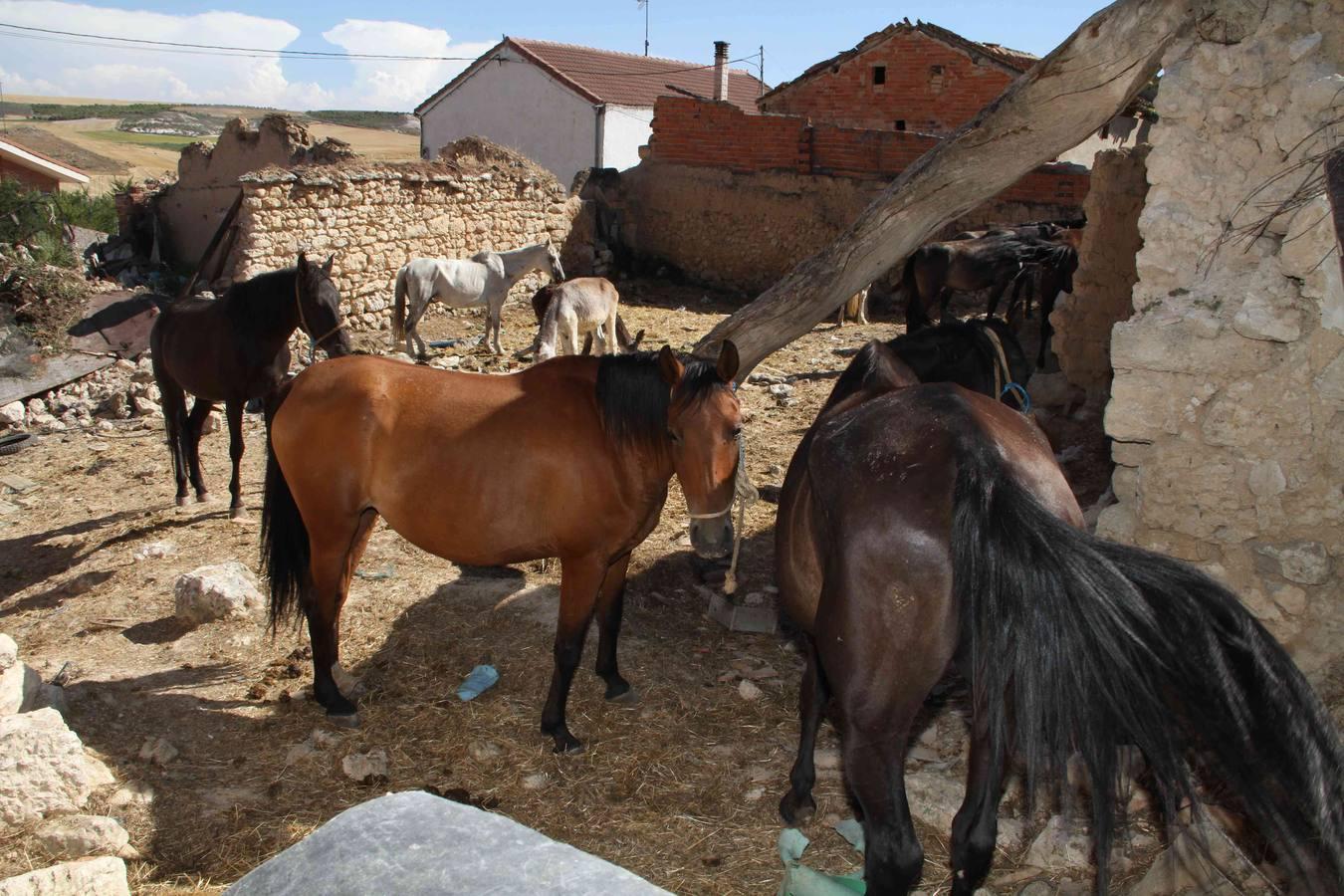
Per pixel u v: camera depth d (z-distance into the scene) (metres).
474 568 6.26
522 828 1.04
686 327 15.55
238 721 4.60
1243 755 2.28
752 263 19.22
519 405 4.27
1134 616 2.26
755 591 6.14
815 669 3.70
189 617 5.60
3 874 3.40
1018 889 3.42
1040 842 3.53
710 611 5.85
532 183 17.75
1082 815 3.58
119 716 4.58
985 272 13.30
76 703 4.64
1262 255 3.65
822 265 4.95
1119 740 2.39
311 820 3.85
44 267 11.06
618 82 32.50
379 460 4.38
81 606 5.86
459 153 18.00
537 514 4.21
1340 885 2.28
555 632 5.45
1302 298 3.47
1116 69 4.05
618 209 20.05
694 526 3.81
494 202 17.02
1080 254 9.21
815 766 4.24
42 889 3.06
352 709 4.60
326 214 14.02
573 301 12.16
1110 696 2.25
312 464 4.45
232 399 7.21
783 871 3.59
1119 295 9.02
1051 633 2.28
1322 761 2.27
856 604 2.60
